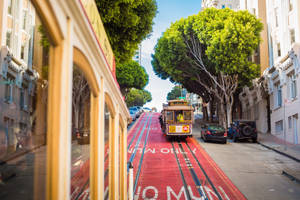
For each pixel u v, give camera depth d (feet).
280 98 92.43
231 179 40.09
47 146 6.97
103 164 12.19
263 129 109.09
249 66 92.94
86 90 11.69
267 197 32.24
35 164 6.99
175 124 78.89
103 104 12.37
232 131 91.30
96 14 11.80
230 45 89.61
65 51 7.46
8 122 7.01
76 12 7.88
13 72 7.26
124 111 21.67
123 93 192.75
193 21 98.17
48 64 7.15
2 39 7.16
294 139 77.36
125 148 23.15
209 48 92.79
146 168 46.34
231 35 89.15
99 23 12.46
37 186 6.95
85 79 10.87
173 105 82.17
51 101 7.07
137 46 55.93
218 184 37.45
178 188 35.35
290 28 81.92
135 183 37.19
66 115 7.46
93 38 9.84
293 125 78.18
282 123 89.15
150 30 55.06
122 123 21.66
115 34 49.93
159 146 70.90
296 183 38.34
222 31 90.12
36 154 7.00
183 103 82.53
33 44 7.18
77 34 8.52
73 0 7.39
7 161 6.70
